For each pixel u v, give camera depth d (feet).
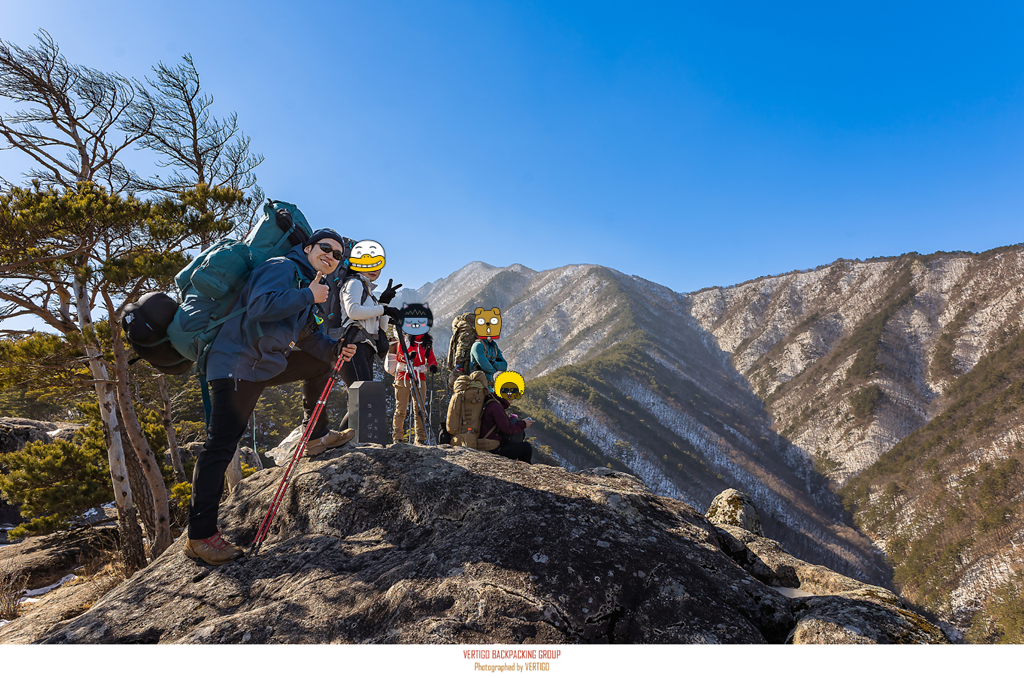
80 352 31.78
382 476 10.15
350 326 13.16
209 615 7.43
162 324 8.75
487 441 12.43
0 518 44.65
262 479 11.13
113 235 28.14
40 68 33.99
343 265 12.04
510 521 8.21
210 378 8.65
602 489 9.67
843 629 6.31
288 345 9.23
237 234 35.60
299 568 8.27
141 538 33.50
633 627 6.60
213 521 8.73
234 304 9.00
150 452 34.09
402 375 15.52
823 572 9.77
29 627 9.45
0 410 81.87
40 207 24.56
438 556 7.65
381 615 6.79
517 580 7.03
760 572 9.55
